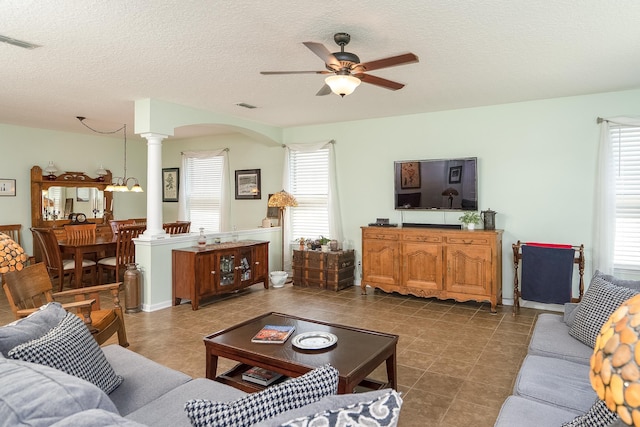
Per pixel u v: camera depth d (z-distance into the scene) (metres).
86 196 7.50
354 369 2.16
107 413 1.04
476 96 4.69
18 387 1.14
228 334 2.71
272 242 6.65
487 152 5.20
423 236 5.11
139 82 4.07
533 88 4.35
